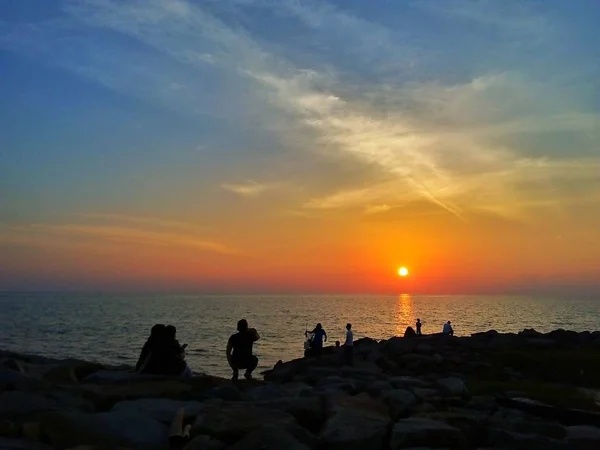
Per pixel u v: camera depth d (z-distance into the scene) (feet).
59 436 24.45
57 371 38.86
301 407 30.60
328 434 27.09
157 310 585.63
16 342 207.82
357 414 29.86
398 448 27.35
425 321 395.55
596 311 638.94
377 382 45.52
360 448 26.66
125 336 240.73
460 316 490.90
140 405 29.78
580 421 36.22
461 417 32.48
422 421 30.17
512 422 31.81
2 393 29.04
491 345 107.34
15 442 23.82
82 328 291.58
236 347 47.52
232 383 43.50
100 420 25.91
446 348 103.86
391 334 270.26
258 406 30.76
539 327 322.96
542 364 79.61
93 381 38.42
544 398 49.03
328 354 102.42
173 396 34.09
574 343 110.11
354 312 580.30
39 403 28.53
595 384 67.05
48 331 267.80
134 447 24.49
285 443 24.25
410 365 87.35
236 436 25.93
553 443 28.27
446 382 47.19
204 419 27.27
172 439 25.20
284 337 235.61
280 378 82.07
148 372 41.52
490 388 58.90
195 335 251.60
